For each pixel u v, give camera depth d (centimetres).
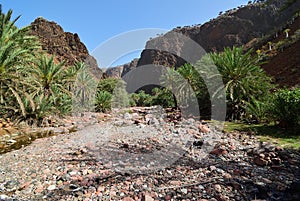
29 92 1153
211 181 283
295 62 1817
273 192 243
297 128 524
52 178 316
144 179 303
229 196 241
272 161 332
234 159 367
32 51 1370
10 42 1038
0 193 272
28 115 984
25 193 270
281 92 576
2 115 1010
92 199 250
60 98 1223
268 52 2764
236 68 859
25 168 366
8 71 1032
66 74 1430
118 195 258
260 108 695
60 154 451
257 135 522
